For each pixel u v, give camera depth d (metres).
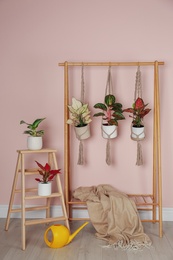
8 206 3.68
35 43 3.64
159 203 3.25
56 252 2.84
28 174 3.31
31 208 3.41
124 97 3.62
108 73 3.48
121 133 3.63
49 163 3.49
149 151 3.62
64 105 3.47
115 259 2.71
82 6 3.62
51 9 3.62
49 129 3.65
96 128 3.63
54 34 3.63
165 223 3.56
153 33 3.59
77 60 3.63
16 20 3.64
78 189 3.54
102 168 3.65
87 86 3.63
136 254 2.81
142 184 3.63
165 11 3.58
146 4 3.59
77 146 3.64
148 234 3.26
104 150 3.64
